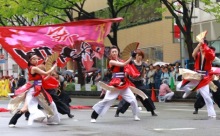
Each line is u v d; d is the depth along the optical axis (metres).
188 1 23.16
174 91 23.42
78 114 14.31
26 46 14.02
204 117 12.33
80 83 35.19
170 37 33.41
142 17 37.38
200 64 11.91
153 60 36.00
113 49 11.52
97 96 31.28
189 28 23.72
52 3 27.23
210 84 12.17
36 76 10.72
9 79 38.44
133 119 12.14
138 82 12.91
